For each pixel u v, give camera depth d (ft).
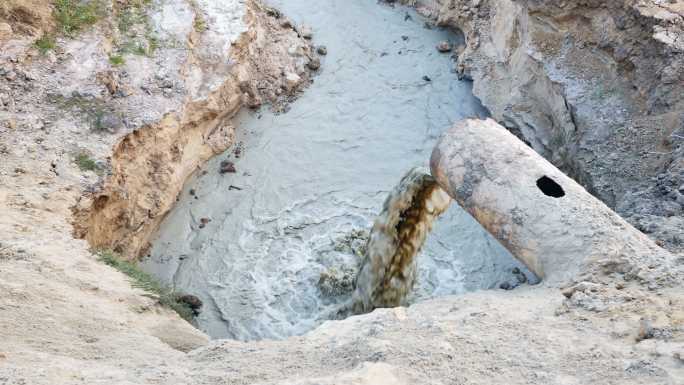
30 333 20.85
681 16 36.91
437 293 35.17
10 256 26.73
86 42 40.47
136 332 22.76
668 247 27.22
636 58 37.47
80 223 32.71
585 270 20.65
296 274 36.42
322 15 53.26
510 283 35.70
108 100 38.09
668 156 34.37
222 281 36.01
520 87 42.96
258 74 46.68
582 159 36.73
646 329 16.25
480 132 25.41
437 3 52.44
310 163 42.65
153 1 44.39
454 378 14.79
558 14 40.52
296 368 16.40
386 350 15.97
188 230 38.63
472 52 47.80
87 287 25.84
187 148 40.47
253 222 39.17
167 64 40.78
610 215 22.18
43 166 33.88
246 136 44.19
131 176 36.60
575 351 15.84
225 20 45.21
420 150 43.60
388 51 50.67
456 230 38.60
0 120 35.63
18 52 38.60
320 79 48.44
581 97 38.52
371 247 31.96
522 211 23.00
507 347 16.24
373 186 41.34
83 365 17.79
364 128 44.98
